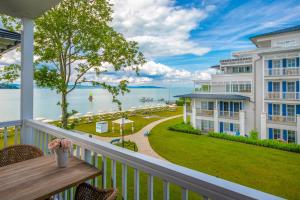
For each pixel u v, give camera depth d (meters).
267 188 3.95
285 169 5.10
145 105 33.66
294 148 6.94
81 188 1.57
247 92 13.12
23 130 3.04
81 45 6.48
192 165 5.61
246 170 5.06
